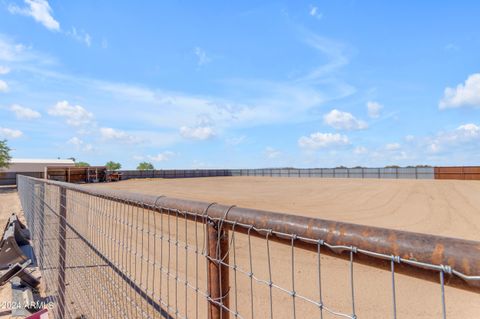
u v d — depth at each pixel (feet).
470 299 14.19
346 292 15.17
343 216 39.29
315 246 2.83
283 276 17.11
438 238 2.06
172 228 25.09
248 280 16.55
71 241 12.35
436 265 1.99
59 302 11.30
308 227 2.83
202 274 16.24
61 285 11.39
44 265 15.20
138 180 157.99
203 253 4.43
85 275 10.94
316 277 16.98
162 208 5.37
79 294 11.41
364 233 2.42
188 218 4.64
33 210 21.71
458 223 33.68
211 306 4.12
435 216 38.06
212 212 4.07
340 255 2.63
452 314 13.06
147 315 6.61
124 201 6.89
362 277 16.92
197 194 71.00
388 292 15.14
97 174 142.20
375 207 47.03
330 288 15.65
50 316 12.09
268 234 3.25
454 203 49.16
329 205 50.06
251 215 3.48
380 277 16.90
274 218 3.21
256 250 21.47
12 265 14.61
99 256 10.03
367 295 14.84
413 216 38.42
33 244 21.38
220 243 4.06
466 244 1.92
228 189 88.28
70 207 12.41
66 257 11.98
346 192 72.59
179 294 13.88
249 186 101.76
